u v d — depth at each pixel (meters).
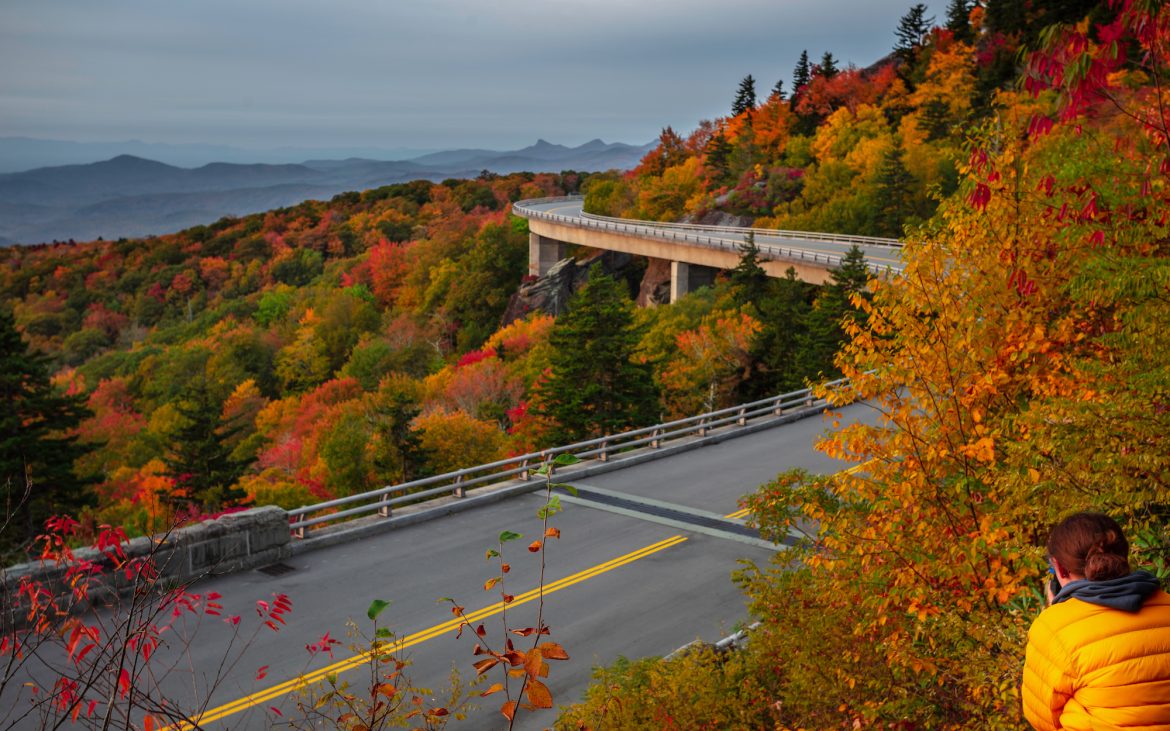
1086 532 2.67
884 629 6.82
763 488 9.12
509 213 155.75
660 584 14.74
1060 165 7.15
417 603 13.92
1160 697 2.39
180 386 101.19
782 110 128.50
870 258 55.84
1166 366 5.40
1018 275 7.36
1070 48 5.05
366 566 15.69
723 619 13.21
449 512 18.97
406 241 183.62
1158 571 4.78
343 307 119.75
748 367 50.16
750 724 7.73
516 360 68.19
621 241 92.88
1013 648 5.12
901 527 7.07
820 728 6.93
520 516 18.83
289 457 60.88
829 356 43.09
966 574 6.20
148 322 183.62
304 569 15.50
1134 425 5.27
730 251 72.38
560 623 13.14
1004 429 6.95
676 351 54.16
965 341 7.36
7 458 33.31
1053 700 2.60
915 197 84.25
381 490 17.86
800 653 7.33
